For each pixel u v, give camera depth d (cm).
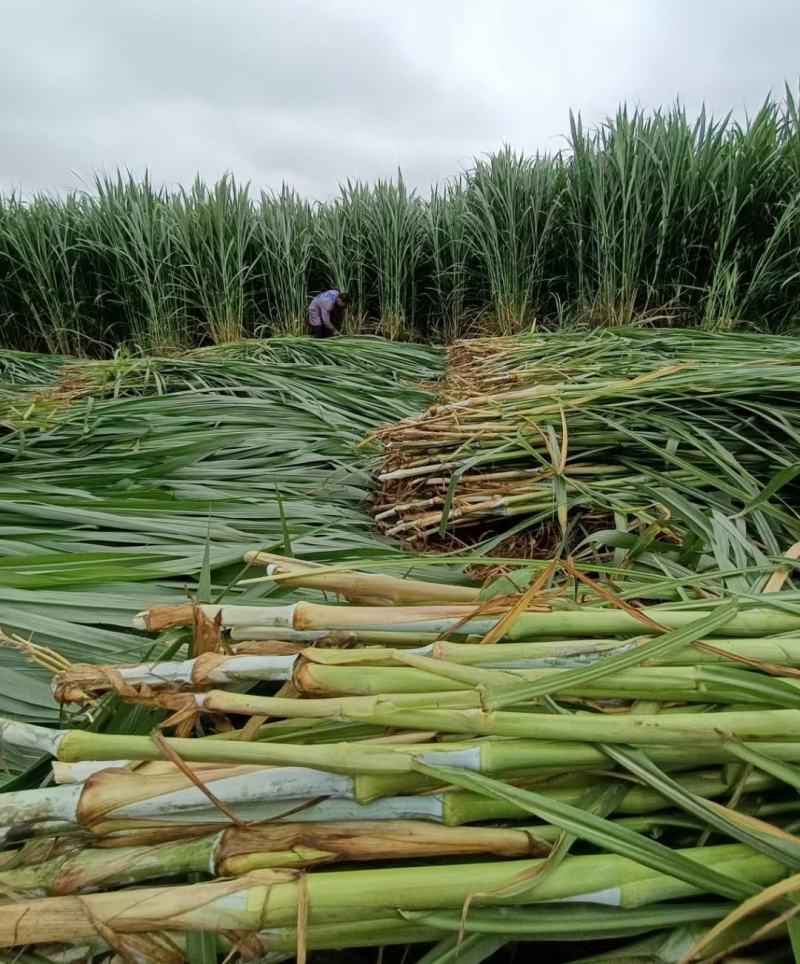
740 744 60
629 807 63
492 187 587
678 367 215
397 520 204
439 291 692
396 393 343
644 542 126
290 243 706
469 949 58
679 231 491
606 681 66
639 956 57
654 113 495
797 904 52
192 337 693
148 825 62
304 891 55
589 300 552
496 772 60
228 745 60
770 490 130
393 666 69
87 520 164
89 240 647
